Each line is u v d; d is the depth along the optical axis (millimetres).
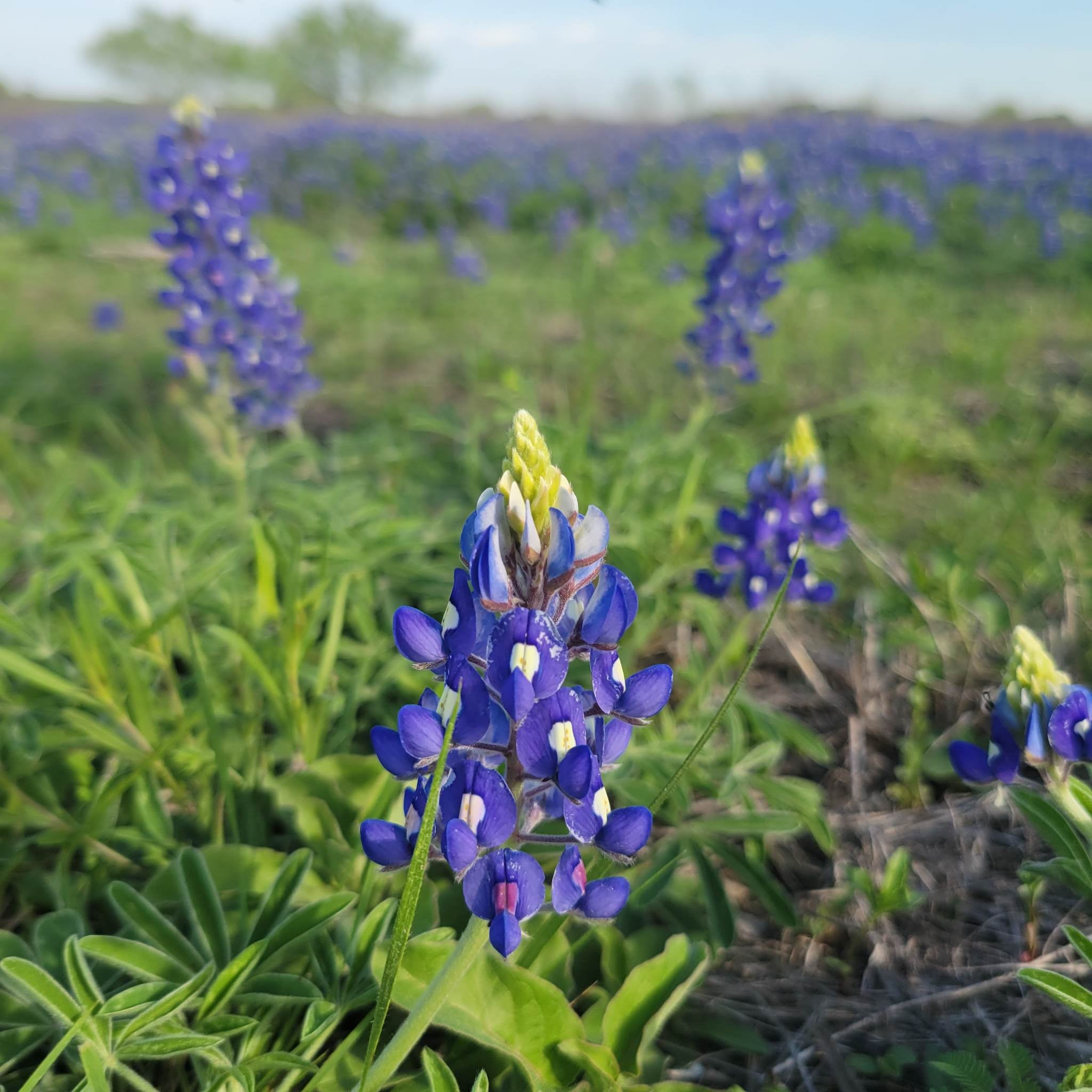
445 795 158
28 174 2312
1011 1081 215
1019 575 437
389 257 1381
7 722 278
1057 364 820
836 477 574
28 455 562
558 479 163
